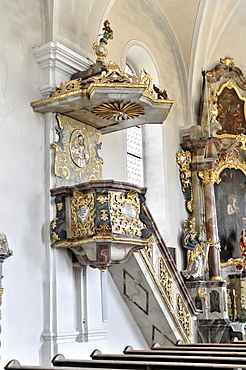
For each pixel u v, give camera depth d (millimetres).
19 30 9219
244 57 17625
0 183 8445
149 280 10703
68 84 9031
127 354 7535
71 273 9203
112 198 8664
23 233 8688
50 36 9570
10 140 8742
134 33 13570
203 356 7008
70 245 8797
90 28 10367
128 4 13477
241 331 13570
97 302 9625
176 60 15492
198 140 14883
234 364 6223
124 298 11305
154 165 14070
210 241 14547
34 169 9102
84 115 9586
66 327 8883
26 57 9273
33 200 8977
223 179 15938
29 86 9242
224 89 16453
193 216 14836
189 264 14102
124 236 8656
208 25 15469
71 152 9594
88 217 8672
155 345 8453
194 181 14992
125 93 8602
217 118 16172
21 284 8500
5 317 8141
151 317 11312
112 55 12453
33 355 8469
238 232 15758
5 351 8031
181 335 11484
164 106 9406
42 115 9430
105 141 11797
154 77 14258
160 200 13836
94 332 9352
